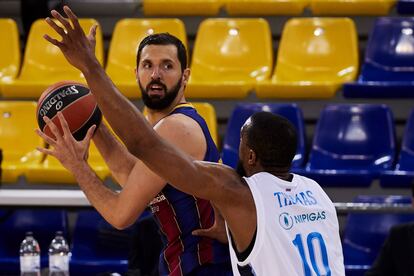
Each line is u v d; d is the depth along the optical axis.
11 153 16.48
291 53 17.44
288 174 7.19
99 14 18.55
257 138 7.07
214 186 6.62
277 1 18.02
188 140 8.04
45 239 15.07
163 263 8.31
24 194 12.65
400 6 18.02
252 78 17.25
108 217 7.85
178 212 8.11
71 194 12.73
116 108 6.23
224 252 8.17
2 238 15.11
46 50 17.92
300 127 15.78
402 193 15.80
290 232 6.81
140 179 7.86
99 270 14.47
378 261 12.62
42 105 8.20
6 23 18.20
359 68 17.75
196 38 17.81
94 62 6.24
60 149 7.38
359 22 18.31
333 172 15.19
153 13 18.52
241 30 17.67
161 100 8.27
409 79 16.92
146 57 8.27
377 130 15.97
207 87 16.66
